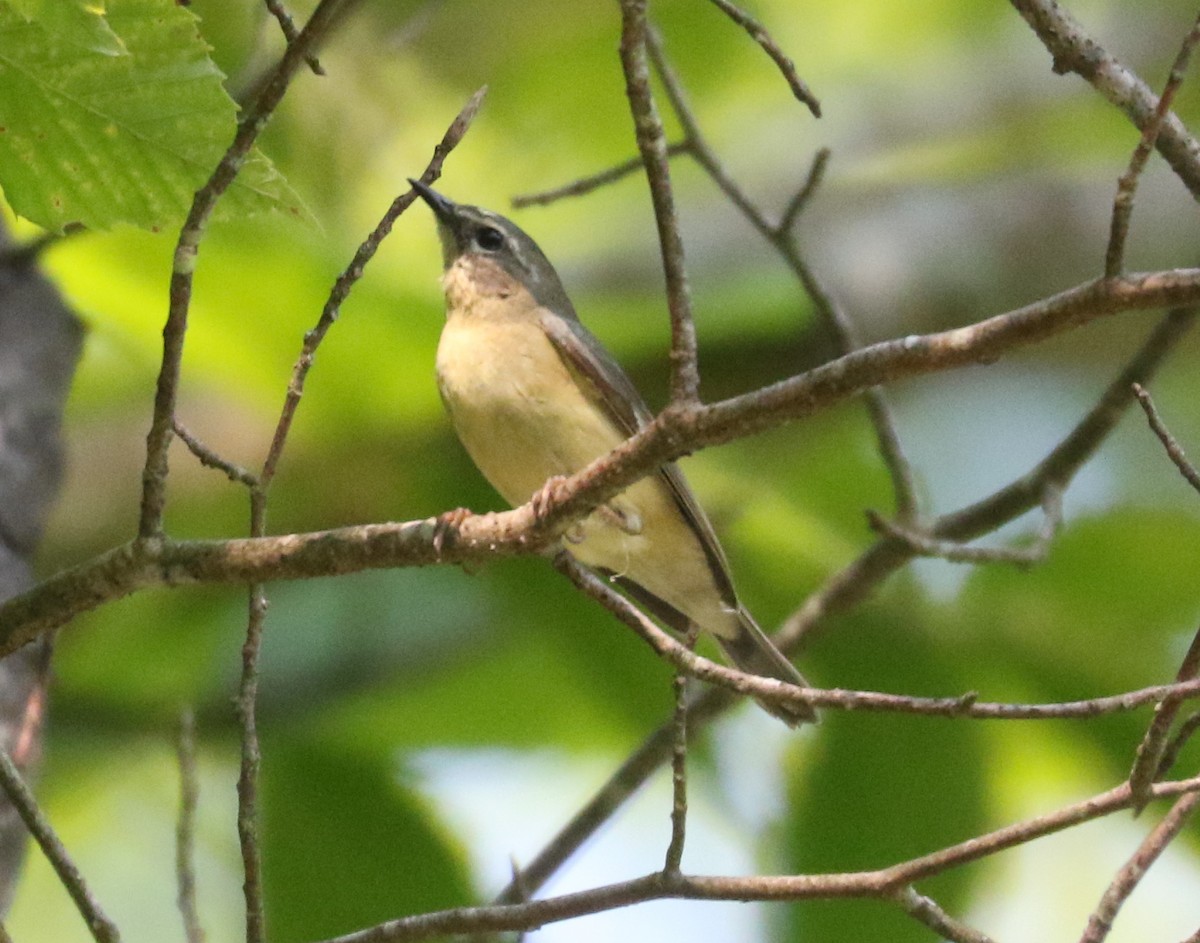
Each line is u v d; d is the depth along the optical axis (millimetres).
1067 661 10820
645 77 5328
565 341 9156
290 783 11336
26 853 7793
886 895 5930
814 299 9461
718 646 9656
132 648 11898
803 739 11086
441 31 12688
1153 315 13414
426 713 12469
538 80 13109
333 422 11875
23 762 7668
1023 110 14328
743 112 14273
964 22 14250
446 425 11984
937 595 10914
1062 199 13727
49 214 6246
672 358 5500
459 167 13055
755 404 5293
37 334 9273
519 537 5977
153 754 11797
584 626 11398
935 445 13039
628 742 12047
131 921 11727
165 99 5855
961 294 13289
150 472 5996
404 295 11125
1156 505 12000
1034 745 11703
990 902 10742
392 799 11297
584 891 6121
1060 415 13273
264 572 6121
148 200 6199
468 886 11086
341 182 11766
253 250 10664
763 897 6016
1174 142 6555
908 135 14289
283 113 11375
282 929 10875
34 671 8203
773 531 11750
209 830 11594
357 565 6109
